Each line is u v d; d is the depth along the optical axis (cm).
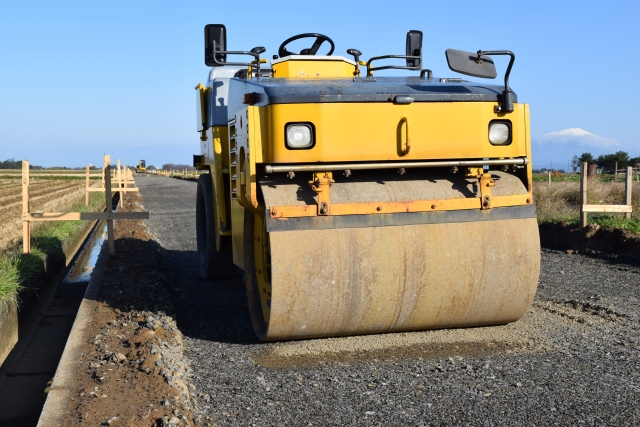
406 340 535
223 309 688
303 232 482
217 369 481
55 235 1251
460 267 509
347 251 487
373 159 480
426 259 501
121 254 1038
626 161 4081
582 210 1163
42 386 611
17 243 1098
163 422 356
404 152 483
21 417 536
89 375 454
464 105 493
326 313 497
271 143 471
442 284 509
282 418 385
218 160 724
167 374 438
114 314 645
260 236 542
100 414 378
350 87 491
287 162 471
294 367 477
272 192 484
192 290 796
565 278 820
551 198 1541
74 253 1371
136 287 767
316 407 401
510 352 502
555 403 398
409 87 502
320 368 473
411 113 483
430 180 518
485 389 425
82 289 1024
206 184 809
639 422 369
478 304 526
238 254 602
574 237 1167
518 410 389
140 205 2411
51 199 2777
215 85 725
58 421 372
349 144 475
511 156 511
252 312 552
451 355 496
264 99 477
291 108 468
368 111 477
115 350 512
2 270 773
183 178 6769
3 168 15475
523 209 530
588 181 1708
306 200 485
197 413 388
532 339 536
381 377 451
